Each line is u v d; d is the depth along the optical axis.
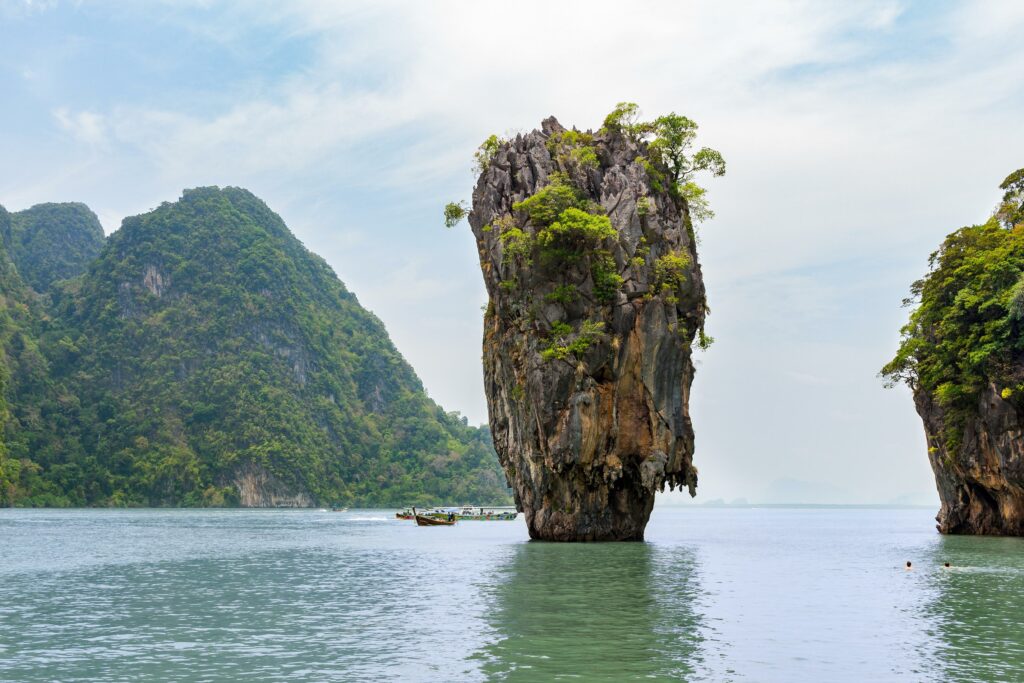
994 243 69.12
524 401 62.47
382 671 21.92
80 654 24.34
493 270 64.69
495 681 20.84
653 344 61.19
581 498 63.28
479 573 44.69
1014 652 24.48
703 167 68.00
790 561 54.09
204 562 54.22
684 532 105.31
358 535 89.31
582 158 65.12
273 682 20.95
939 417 77.69
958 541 69.00
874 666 22.67
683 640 25.83
